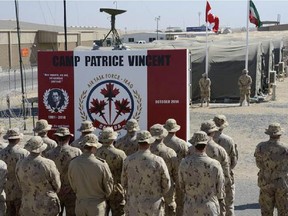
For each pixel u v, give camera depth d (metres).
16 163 7.99
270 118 20.77
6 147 8.16
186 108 10.81
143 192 7.02
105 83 11.07
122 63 10.95
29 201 7.28
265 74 29.27
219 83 26.11
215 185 6.80
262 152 8.12
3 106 26.64
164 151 7.79
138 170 6.99
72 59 11.14
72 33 67.56
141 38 79.88
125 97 11.01
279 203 8.16
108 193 7.39
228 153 8.58
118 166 8.01
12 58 56.47
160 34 78.88
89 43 76.12
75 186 7.34
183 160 6.95
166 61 10.78
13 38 56.38
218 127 8.63
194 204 6.81
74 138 11.27
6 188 8.12
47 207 7.23
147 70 10.88
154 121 10.94
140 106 10.97
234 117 21.16
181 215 8.44
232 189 8.60
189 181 6.82
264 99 26.34
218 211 6.83
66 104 11.27
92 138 7.28
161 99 10.87
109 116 11.12
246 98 24.41
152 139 7.08
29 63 60.09
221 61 25.91
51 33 61.56
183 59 10.72
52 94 11.30
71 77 11.19
